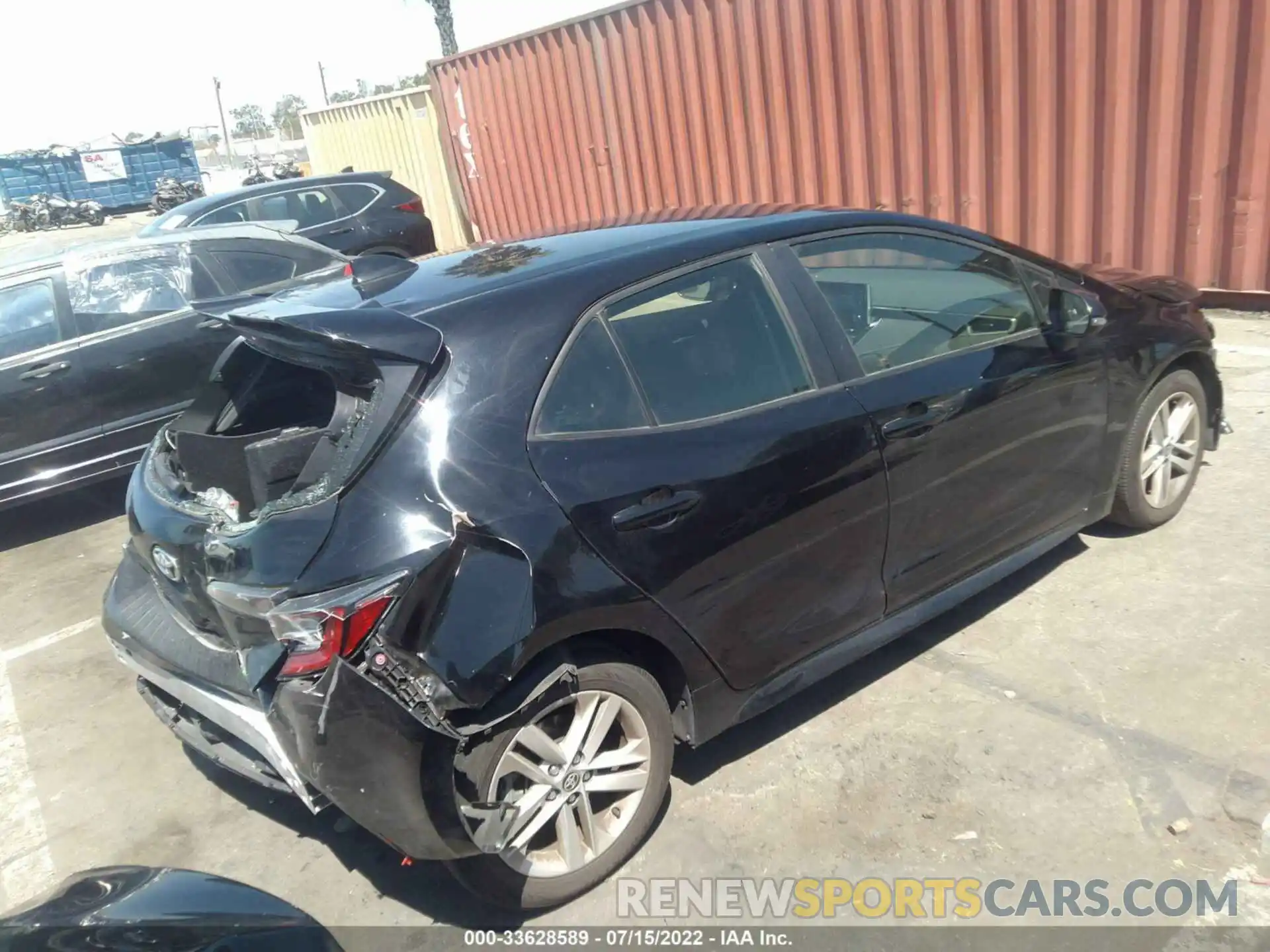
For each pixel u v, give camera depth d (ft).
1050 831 9.30
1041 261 12.84
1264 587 12.45
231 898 7.46
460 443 8.52
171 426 12.00
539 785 8.92
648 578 9.02
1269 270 21.17
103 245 22.00
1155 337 13.26
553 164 37.50
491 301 9.30
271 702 8.32
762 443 9.82
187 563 9.41
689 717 9.86
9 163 133.28
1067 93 22.80
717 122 30.60
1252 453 16.10
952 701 11.27
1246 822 9.05
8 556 21.12
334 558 8.02
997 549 12.16
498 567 8.30
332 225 34.78
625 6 31.99
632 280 9.82
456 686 7.99
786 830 9.82
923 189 26.14
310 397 12.10
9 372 20.13
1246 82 20.34
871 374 10.83
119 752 13.20
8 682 15.53
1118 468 13.37
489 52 38.27
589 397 9.25
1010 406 11.70
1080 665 11.53
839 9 26.30
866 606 10.94
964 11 23.93
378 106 50.11
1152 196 22.24
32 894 10.59
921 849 9.34
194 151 146.61
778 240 10.84
